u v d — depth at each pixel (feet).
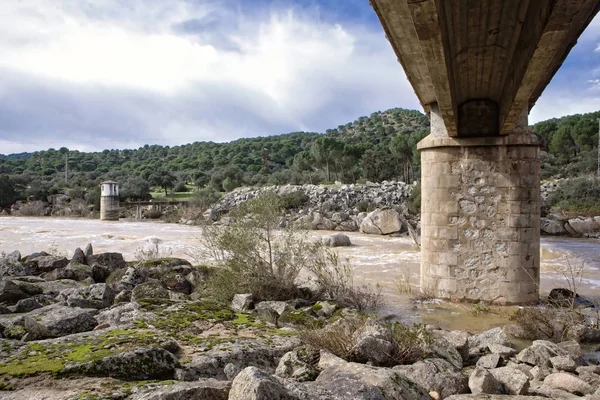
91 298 25.80
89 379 13.03
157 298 25.45
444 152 35.17
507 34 22.20
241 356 16.47
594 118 234.17
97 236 83.10
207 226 41.11
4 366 13.35
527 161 33.50
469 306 33.53
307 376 14.88
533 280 33.60
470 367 19.51
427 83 30.01
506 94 28.17
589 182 106.93
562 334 25.46
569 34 20.48
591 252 61.87
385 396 12.48
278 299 31.91
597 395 14.28
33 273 38.27
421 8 13.42
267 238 34.81
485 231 34.12
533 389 15.81
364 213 99.50
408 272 48.08
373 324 19.92
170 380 13.41
